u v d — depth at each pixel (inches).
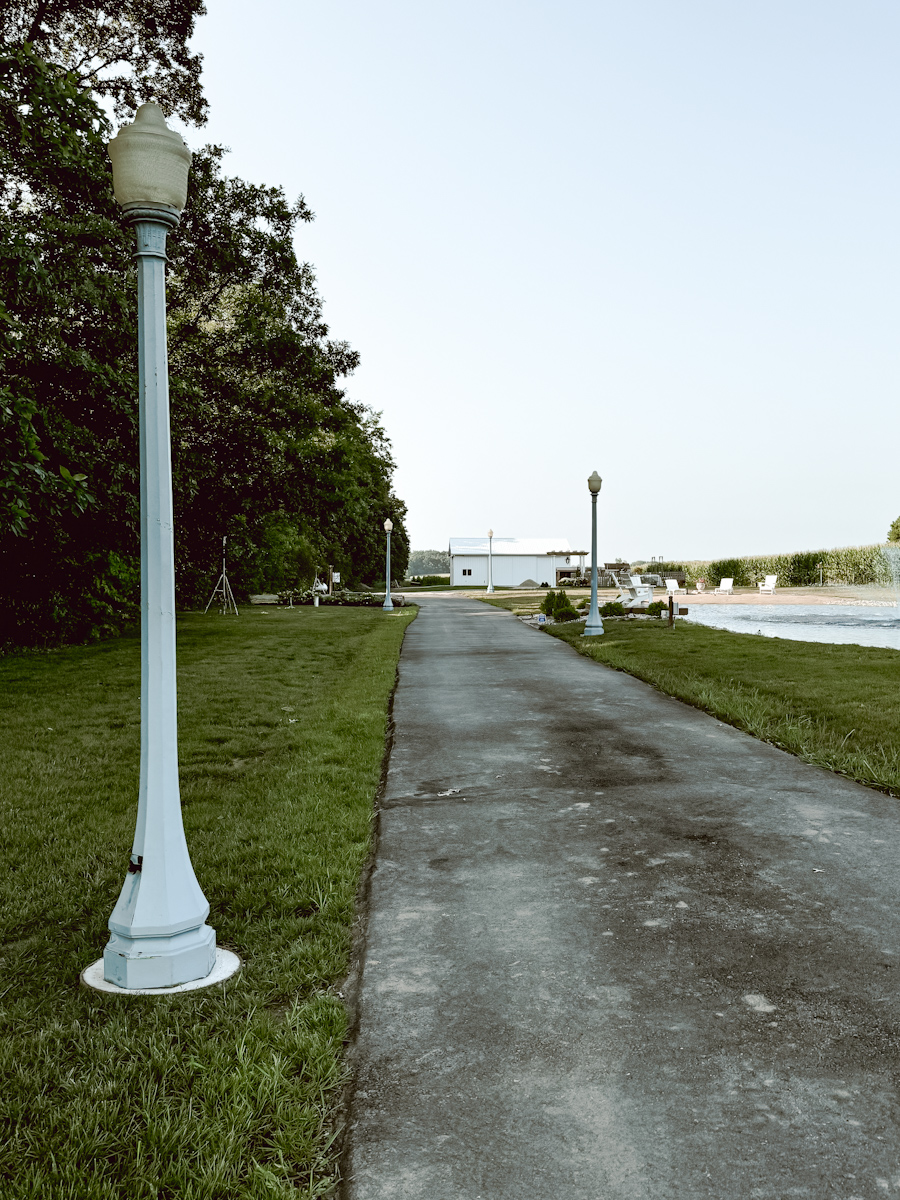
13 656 551.5
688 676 425.1
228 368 761.6
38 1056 99.8
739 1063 96.7
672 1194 75.6
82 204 528.4
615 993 114.0
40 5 611.5
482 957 125.9
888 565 1841.8
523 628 828.6
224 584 1136.8
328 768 243.3
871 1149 81.4
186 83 698.8
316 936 133.4
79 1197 76.5
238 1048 99.3
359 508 1400.1
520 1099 90.5
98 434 510.0
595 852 173.6
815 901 145.6
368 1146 83.6
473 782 233.0
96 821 198.4
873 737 271.6
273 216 748.0
